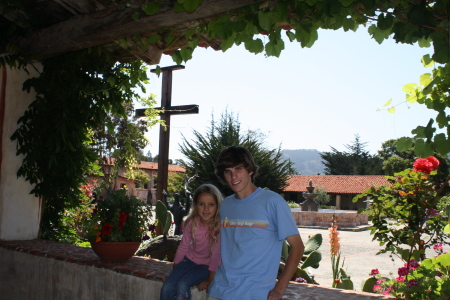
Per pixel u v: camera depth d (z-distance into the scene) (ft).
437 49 8.75
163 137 28.71
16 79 16.55
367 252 37.58
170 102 28.73
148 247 18.15
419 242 13.00
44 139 16.31
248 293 6.98
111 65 16.22
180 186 75.20
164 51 14.34
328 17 9.98
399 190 13.21
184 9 10.34
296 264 6.96
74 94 15.90
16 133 16.29
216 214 9.42
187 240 9.66
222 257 7.60
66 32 13.55
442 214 12.60
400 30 9.16
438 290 8.79
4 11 14.30
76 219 22.84
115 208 13.10
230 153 7.56
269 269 7.14
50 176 16.93
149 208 13.79
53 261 13.92
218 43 13.21
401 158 145.18
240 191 7.63
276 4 9.96
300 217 72.59
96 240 12.73
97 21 12.62
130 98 17.52
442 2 8.36
